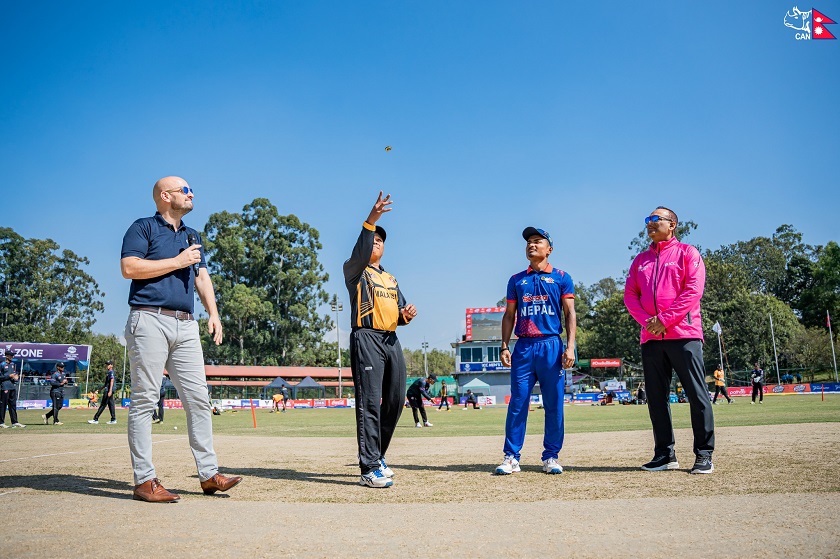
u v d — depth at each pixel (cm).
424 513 343
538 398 4766
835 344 6481
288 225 7719
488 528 299
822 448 630
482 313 6347
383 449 520
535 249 587
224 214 7606
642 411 2548
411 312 541
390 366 520
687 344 520
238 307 6919
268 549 264
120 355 8094
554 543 266
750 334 6700
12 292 7256
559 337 569
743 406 2381
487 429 1482
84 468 585
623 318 7606
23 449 827
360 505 377
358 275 512
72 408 4281
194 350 449
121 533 296
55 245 7544
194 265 479
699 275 539
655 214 568
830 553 239
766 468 500
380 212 498
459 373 6281
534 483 471
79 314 7575
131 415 411
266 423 2056
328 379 6856
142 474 402
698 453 502
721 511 323
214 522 322
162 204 457
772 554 240
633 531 284
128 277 425
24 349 4288
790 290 8856
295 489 460
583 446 791
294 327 7481
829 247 7181
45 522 323
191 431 446
